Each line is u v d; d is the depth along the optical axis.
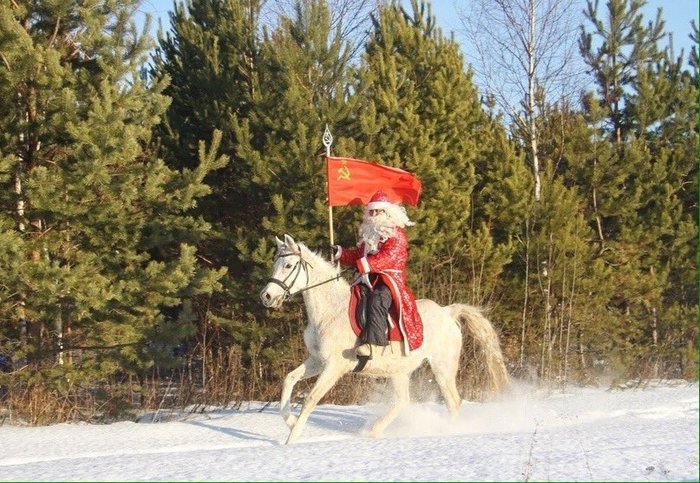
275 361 15.98
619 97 22.39
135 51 13.16
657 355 19.98
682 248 20.75
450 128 17.56
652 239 20.31
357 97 15.99
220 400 14.79
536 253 18.69
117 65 12.87
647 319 20.58
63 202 12.59
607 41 22.16
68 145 13.34
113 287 12.76
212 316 16.19
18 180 13.12
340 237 16.20
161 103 13.56
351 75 16.56
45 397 12.76
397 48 18.52
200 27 17.86
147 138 13.42
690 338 20.12
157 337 13.44
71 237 13.37
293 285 9.57
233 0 17.78
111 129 12.32
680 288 21.12
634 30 22.02
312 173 15.62
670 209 20.48
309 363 9.80
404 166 16.45
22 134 13.04
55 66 12.52
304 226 16.08
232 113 16.80
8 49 12.30
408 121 16.53
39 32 13.27
